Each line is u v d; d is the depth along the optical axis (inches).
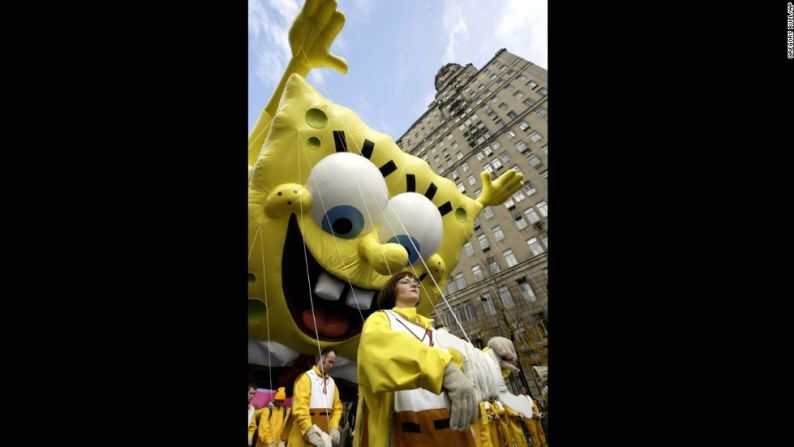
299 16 229.3
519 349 868.6
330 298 200.7
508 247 1044.5
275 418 221.1
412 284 71.6
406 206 221.9
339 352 225.8
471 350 67.8
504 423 211.9
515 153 1182.9
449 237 271.9
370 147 231.0
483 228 1125.7
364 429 63.4
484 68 1536.7
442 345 63.6
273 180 195.0
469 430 58.7
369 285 201.3
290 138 201.6
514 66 1390.3
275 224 189.8
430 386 48.1
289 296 204.2
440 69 1911.9
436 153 1571.1
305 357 237.6
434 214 233.5
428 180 257.4
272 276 189.8
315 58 237.5
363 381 59.0
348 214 199.0
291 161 198.7
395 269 188.5
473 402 50.2
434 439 54.7
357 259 201.2
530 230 1023.0
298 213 192.7
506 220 1083.3
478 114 1411.2
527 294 960.9
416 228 220.7
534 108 1208.2
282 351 210.2
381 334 53.3
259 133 270.7
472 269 1103.0
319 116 217.5
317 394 141.1
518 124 1231.5
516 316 952.3
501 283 1017.5
